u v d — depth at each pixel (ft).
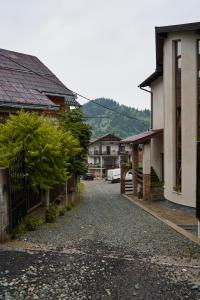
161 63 63.87
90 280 20.31
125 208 57.47
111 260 24.23
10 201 29.48
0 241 27.86
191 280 20.54
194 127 52.06
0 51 79.51
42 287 19.19
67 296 18.10
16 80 65.41
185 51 52.65
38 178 38.32
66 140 45.19
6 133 38.75
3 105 49.65
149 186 67.97
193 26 50.34
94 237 32.65
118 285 19.62
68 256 24.88
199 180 30.12
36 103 54.19
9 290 18.74
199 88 51.80
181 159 53.72
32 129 38.86
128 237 33.12
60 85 76.38
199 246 29.60
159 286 19.54
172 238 32.89
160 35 55.36
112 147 240.12
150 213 50.88
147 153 67.87
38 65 83.25
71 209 54.85
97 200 71.72
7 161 34.17
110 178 155.12
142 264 23.49
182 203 53.31
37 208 45.39
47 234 32.76
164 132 58.95
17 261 23.34
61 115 68.54
